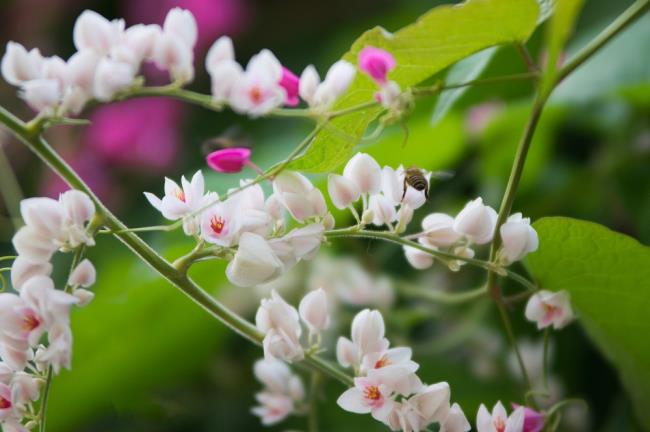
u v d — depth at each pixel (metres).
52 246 0.54
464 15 0.54
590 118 0.75
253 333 0.57
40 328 0.54
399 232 0.57
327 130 0.56
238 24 0.98
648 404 0.64
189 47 0.54
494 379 0.70
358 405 0.56
